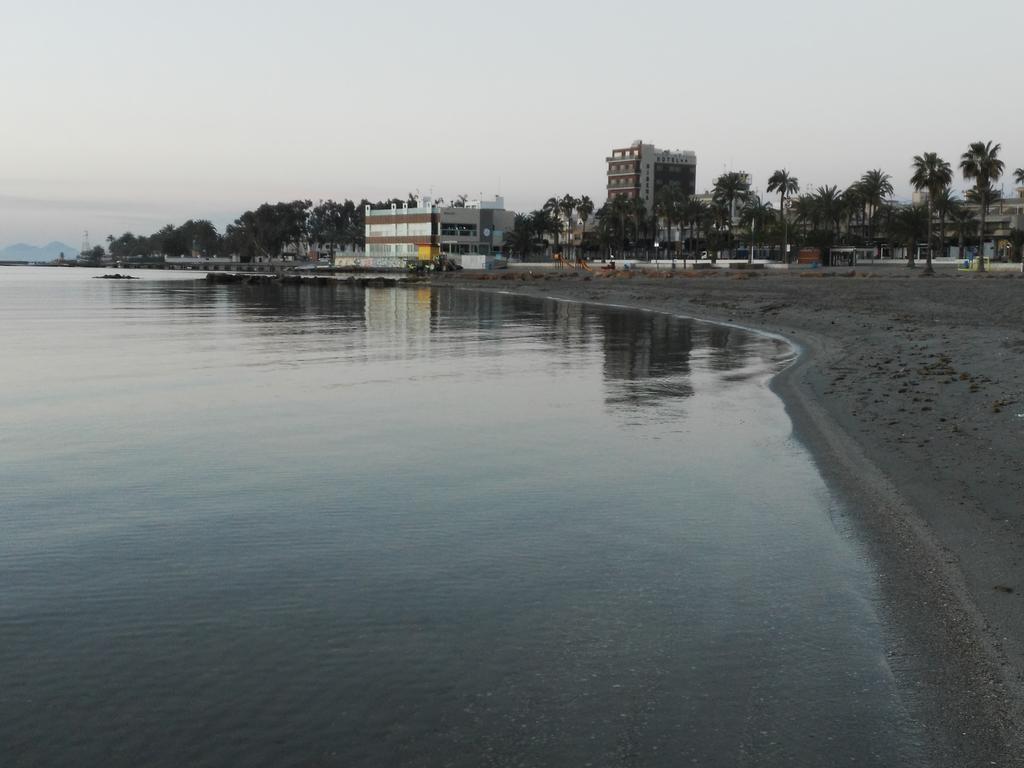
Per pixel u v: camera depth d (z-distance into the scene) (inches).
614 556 395.2
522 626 318.3
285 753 237.6
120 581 366.9
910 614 319.0
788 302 2335.1
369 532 434.3
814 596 341.4
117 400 854.5
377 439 663.8
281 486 524.4
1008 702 253.8
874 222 6397.6
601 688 271.1
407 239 7160.4
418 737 244.5
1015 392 741.9
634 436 670.5
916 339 1288.1
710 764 229.3
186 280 6072.8
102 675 282.5
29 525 447.8
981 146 3946.9
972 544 385.7
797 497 486.6
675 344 1448.1
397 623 322.3
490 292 3954.2
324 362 1178.6
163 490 516.7
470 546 411.2
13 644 305.4
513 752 236.4
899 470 522.0
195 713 258.8
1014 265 4170.8
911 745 235.9
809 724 247.3
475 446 636.7
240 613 332.8
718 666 283.7
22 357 1237.7
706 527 436.1
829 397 820.0
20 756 236.8
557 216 7667.3
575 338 1562.5
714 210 6373.0
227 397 872.3
